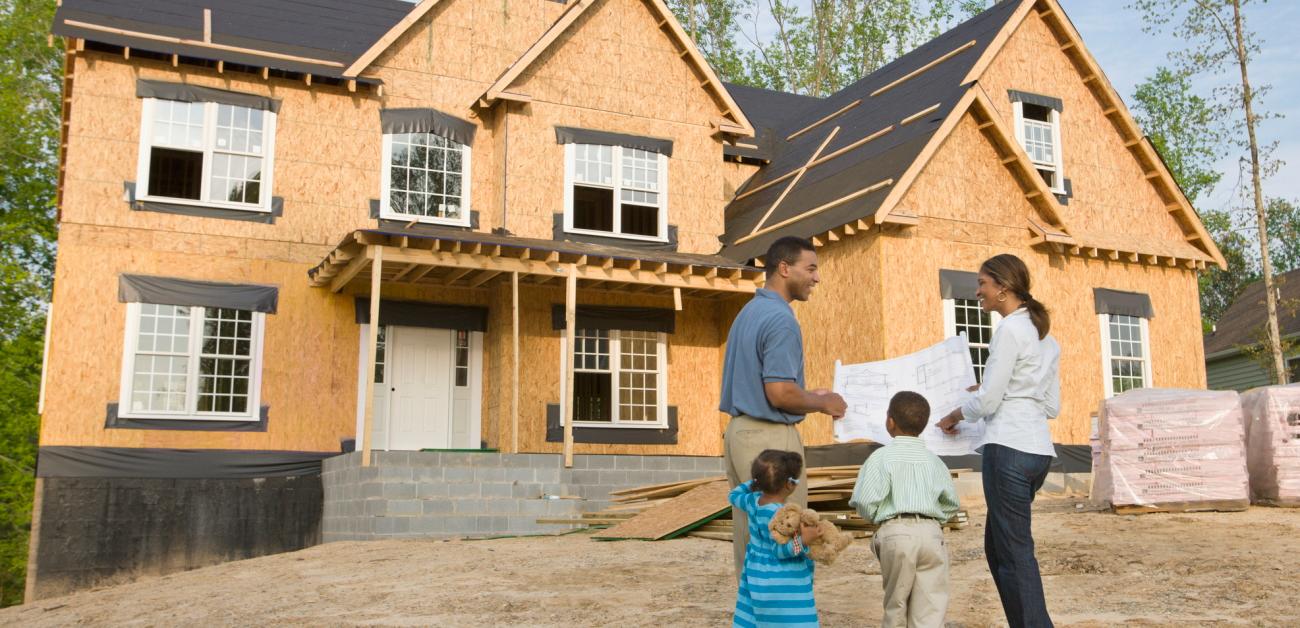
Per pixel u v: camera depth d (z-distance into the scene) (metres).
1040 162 17.55
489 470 13.46
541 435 16.53
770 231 17.12
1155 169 18.31
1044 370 4.90
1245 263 42.62
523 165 16.98
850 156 17.53
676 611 6.46
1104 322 16.92
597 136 17.55
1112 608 6.21
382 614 6.89
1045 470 4.88
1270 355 22.97
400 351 16.31
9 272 25.70
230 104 15.54
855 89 20.97
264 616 7.18
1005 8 17.91
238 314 15.17
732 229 18.69
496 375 16.33
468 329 16.62
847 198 15.91
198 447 14.55
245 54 15.57
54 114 26.64
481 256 14.46
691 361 18.06
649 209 18.14
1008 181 16.38
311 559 10.47
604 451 17.02
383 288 16.06
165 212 14.95
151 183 15.07
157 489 14.20
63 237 14.31
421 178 16.78
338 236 15.96
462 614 6.71
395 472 12.99
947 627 5.93
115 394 14.25
